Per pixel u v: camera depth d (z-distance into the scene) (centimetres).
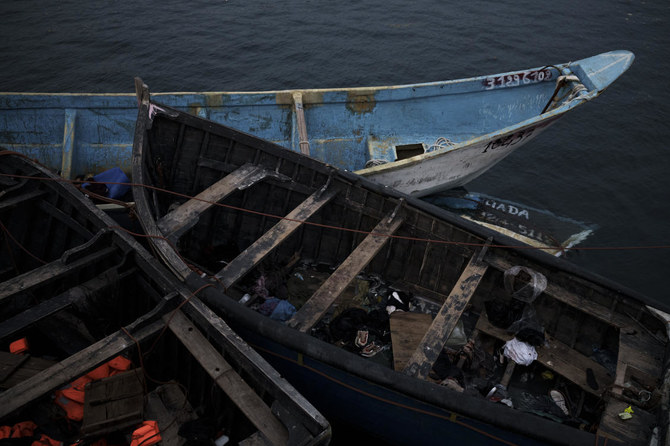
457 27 1850
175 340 576
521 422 468
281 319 684
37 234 720
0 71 1464
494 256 687
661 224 1140
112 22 1773
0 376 529
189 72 1536
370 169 877
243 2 1970
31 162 717
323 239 803
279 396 463
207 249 792
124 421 502
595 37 1797
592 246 1072
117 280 591
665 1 2069
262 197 793
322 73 1571
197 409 563
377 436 612
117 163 1036
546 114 920
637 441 497
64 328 629
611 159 1323
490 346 698
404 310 732
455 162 961
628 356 575
